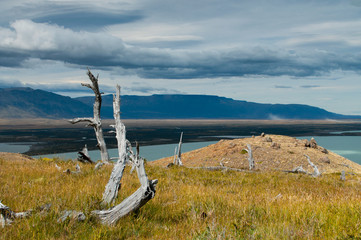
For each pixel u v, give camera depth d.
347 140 199.25
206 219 7.13
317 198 11.13
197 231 6.00
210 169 25.34
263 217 7.52
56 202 7.29
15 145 160.38
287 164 38.91
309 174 27.47
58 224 6.04
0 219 6.07
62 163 18.72
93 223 6.53
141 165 7.29
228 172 23.22
